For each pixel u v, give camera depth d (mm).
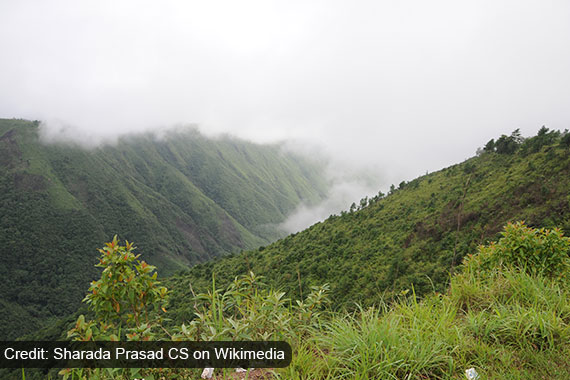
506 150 83250
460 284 3990
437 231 56906
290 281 43375
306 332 3229
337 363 2572
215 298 3105
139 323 2793
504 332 2971
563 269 4332
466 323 3162
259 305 3217
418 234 60531
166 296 2926
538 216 46375
